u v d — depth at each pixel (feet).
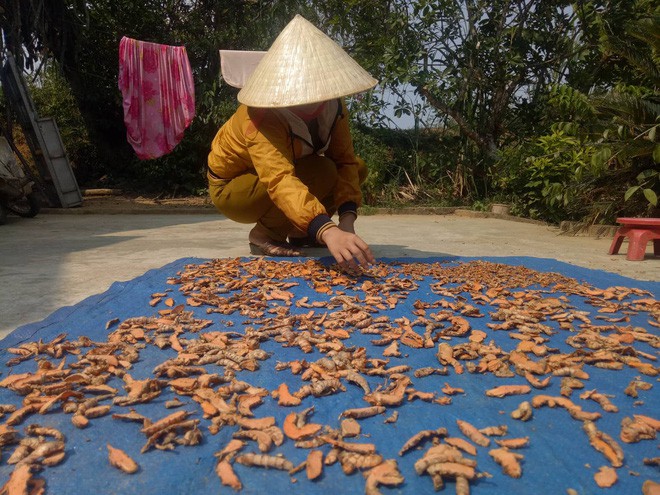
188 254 16.71
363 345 8.34
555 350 8.05
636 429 5.77
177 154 42.68
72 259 16.08
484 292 11.43
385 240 20.51
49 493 4.95
